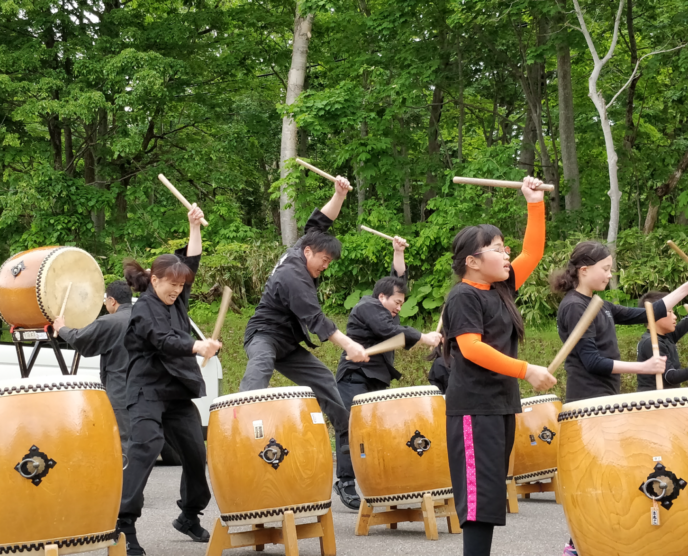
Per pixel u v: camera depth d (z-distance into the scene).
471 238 3.49
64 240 17.73
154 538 5.36
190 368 4.83
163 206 19.27
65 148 21.11
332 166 18.47
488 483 3.35
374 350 4.91
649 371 3.60
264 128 20.67
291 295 5.27
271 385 13.66
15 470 3.48
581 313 4.24
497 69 17.28
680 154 14.94
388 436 5.36
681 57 13.41
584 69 17.61
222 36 19.67
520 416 6.75
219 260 15.84
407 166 15.98
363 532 5.52
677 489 2.95
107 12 19.39
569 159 15.70
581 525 3.15
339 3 15.27
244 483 4.49
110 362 6.51
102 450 3.70
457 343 3.46
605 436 3.08
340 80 17.88
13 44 18.22
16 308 6.78
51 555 3.51
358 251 15.15
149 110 18.42
